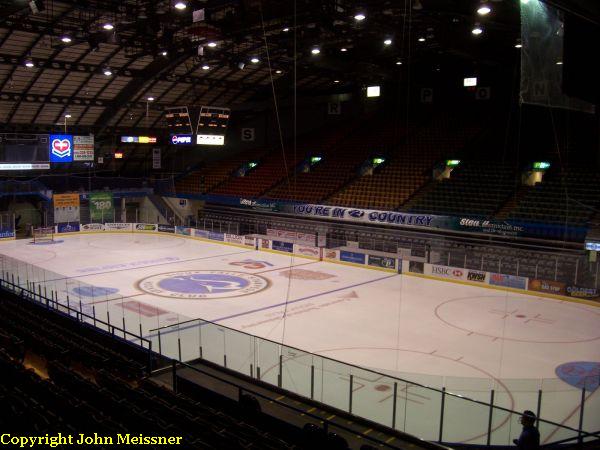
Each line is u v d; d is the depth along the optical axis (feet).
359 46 120.37
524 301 86.07
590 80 27.43
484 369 57.41
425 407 42.45
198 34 88.99
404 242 119.85
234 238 136.87
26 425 28.71
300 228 139.64
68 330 55.62
